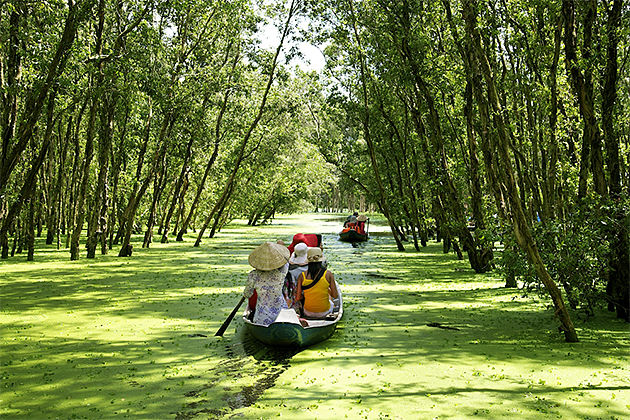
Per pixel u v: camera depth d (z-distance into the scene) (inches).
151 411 211.0
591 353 286.0
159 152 959.0
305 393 231.0
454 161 789.9
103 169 804.0
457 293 501.0
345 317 391.9
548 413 204.5
